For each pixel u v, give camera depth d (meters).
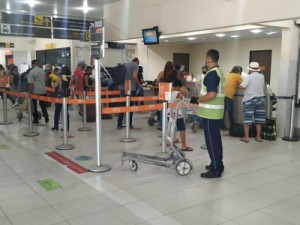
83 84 8.42
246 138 6.09
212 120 4.00
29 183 3.88
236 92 6.73
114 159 4.89
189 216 3.08
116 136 6.52
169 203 3.36
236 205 3.34
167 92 5.00
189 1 7.09
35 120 7.77
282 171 4.43
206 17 6.73
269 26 6.12
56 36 10.05
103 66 10.81
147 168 4.47
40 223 2.91
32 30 9.67
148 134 6.75
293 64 6.44
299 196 3.59
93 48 4.20
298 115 6.48
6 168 4.43
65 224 2.90
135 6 8.68
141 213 3.13
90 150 5.42
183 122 5.28
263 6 5.69
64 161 4.75
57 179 4.02
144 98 6.44
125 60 12.19
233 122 6.59
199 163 4.72
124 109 5.01
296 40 6.41
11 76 10.17
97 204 3.31
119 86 7.76
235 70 6.47
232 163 4.76
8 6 9.20
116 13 9.45
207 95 3.88
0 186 3.78
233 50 12.59
